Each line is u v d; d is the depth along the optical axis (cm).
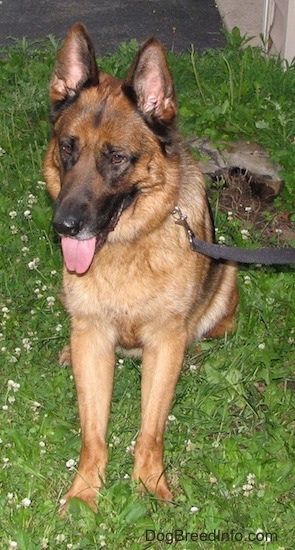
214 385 543
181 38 1025
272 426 520
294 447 509
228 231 684
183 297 500
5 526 448
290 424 536
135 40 930
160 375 504
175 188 491
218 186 735
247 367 566
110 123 467
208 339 602
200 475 493
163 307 498
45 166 505
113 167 469
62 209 458
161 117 478
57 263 646
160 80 472
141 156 473
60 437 512
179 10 1101
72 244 479
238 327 596
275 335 598
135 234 485
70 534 448
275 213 729
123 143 466
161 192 486
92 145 466
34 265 630
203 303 557
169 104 477
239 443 514
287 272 648
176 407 537
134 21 1072
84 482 482
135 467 495
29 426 516
